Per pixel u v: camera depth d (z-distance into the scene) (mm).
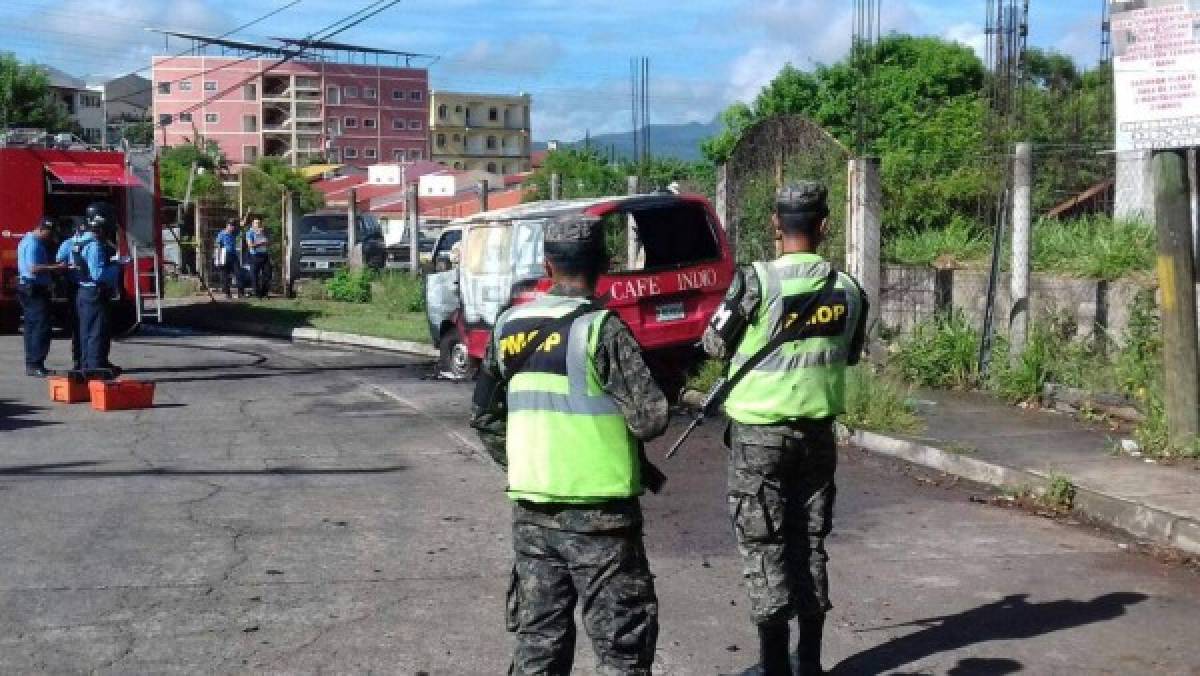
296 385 14727
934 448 9859
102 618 6215
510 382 4328
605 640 4242
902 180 16844
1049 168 15258
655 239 12266
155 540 7668
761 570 5211
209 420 12172
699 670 5531
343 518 8250
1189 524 7496
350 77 124500
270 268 29234
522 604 4367
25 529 7910
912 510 8492
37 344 15336
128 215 20609
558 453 4203
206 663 5621
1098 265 12766
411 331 20109
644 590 4285
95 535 7777
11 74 73750
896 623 6191
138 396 12930
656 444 10711
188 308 25953
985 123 23219
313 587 6734
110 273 14008
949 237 15414
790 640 5941
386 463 10070
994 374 12391
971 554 7414
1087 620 6215
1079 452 9656
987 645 5871
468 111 143875
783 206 5355
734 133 33688
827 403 5262
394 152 127938
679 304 11820
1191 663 5637
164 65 118188
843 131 30812
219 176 66812
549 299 4375
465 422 12000
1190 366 9438
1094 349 12336
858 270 13523
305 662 5641
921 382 12914
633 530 4281
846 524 8117
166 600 6500
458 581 6852
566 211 12391
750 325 5234
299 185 71562
